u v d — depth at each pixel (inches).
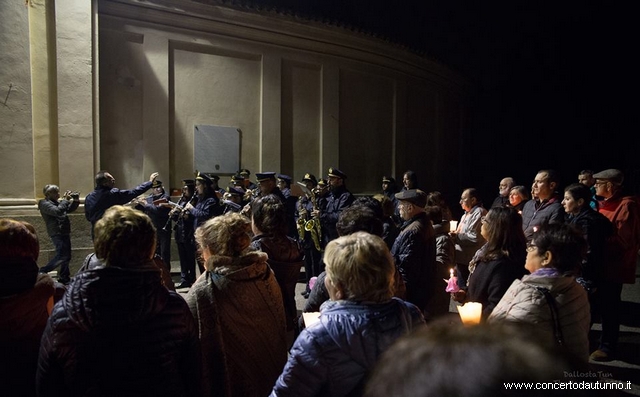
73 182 295.3
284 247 107.8
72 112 293.7
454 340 20.0
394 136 488.1
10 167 272.8
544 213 166.4
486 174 665.6
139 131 334.0
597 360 155.9
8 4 270.7
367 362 58.7
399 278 109.4
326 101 426.9
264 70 386.6
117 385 61.7
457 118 603.8
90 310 60.4
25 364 75.8
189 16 344.8
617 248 155.8
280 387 60.5
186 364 70.6
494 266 97.3
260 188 258.8
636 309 220.5
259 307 88.2
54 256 278.1
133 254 65.1
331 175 257.4
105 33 318.3
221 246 89.4
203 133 361.1
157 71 337.7
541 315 72.8
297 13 390.3
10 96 271.9
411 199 125.6
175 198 345.1
